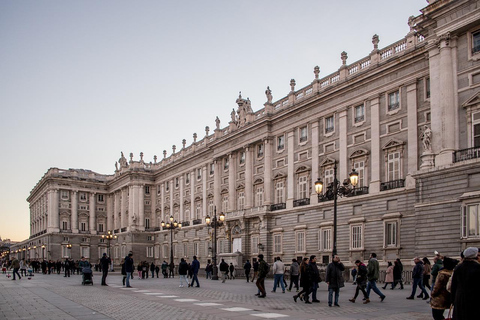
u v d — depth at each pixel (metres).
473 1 32.31
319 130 52.22
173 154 91.06
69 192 111.56
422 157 35.06
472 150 31.84
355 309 19.03
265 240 57.28
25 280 42.00
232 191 66.50
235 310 18.17
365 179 45.56
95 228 113.12
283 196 56.72
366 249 43.97
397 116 42.81
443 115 33.72
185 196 84.44
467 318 8.75
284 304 20.81
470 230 30.75
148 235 96.38
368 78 45.78
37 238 120.06
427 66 40.16
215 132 73.94
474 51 32.88
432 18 35.00
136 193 96.62
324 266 39.69
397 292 27.41
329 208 49.19
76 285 33.97
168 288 30.97
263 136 60.06
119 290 28.81
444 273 11.79
